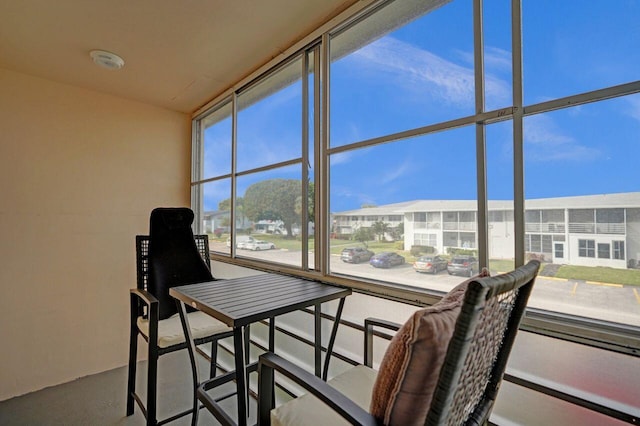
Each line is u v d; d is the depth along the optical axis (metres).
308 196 2.05
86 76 2.46
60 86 2.56
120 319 2.78
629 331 0.96
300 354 2.06
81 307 2.60
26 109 2.41
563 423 1.08
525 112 1.17
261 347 2.36
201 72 2.44
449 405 0.62
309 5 1.73
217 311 1.19
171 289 1.55
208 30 1.92
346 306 1.77
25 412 2.07
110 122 2.81
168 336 1.65
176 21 1.82
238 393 1.13
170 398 2.20
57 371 2.46
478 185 1.29
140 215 2.95
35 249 2.42
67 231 2.56
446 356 0.61
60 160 2.55
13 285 2.33
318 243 1.95
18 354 2.32
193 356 1.60
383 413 0.74
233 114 2.69
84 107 2.68
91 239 2.67
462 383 0.70
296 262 2.12
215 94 2.84
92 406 2.13
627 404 0.96
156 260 1.94
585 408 1.03
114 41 2.01
